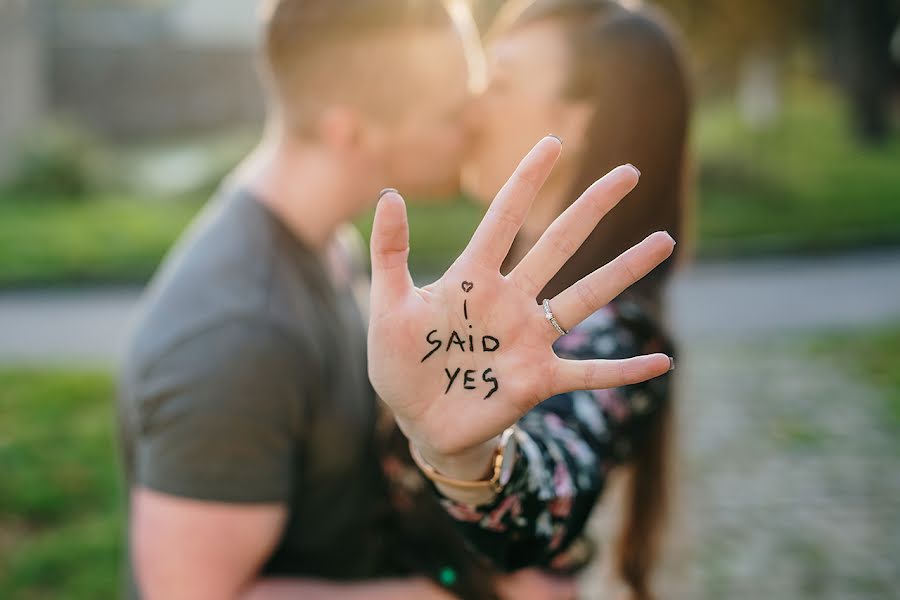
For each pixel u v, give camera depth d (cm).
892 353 708
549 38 163
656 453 174
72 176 1509
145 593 157
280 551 174
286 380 161
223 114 2370
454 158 180
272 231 174
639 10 164
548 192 160
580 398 142
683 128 161
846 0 1872
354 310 202
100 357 745
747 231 1205
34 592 370
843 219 1263
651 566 181
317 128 178
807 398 611
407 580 167
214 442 155
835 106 2484
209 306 160
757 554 410
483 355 112
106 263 1095
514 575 162
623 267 110
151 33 2550
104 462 493
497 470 120
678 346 175
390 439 170
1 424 555
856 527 434
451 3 198
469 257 112
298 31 177
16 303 962
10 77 1881
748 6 1872
